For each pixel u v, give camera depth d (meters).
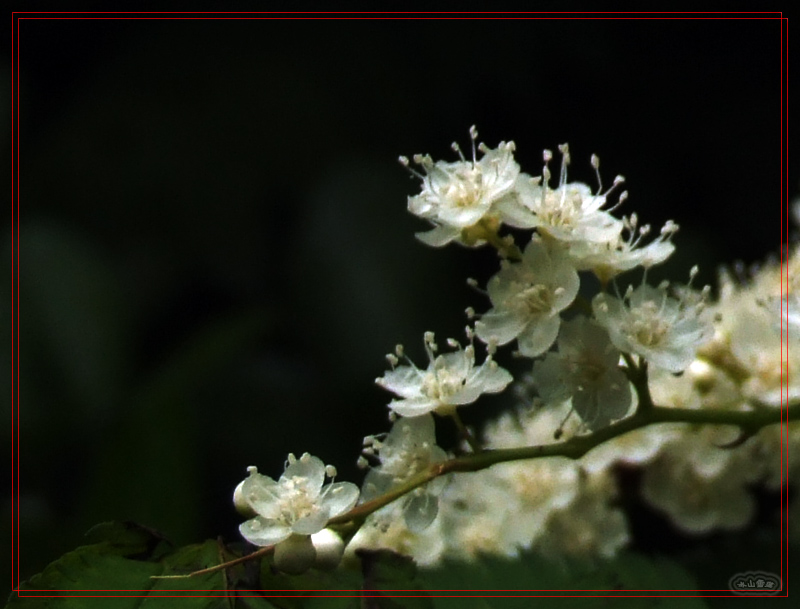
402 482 0.17
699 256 0.29
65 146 0.35
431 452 0.17
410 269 0.31
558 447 0.17
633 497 0.21
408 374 0.17
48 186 0.35
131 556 0.16
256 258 0.35
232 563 0.16
